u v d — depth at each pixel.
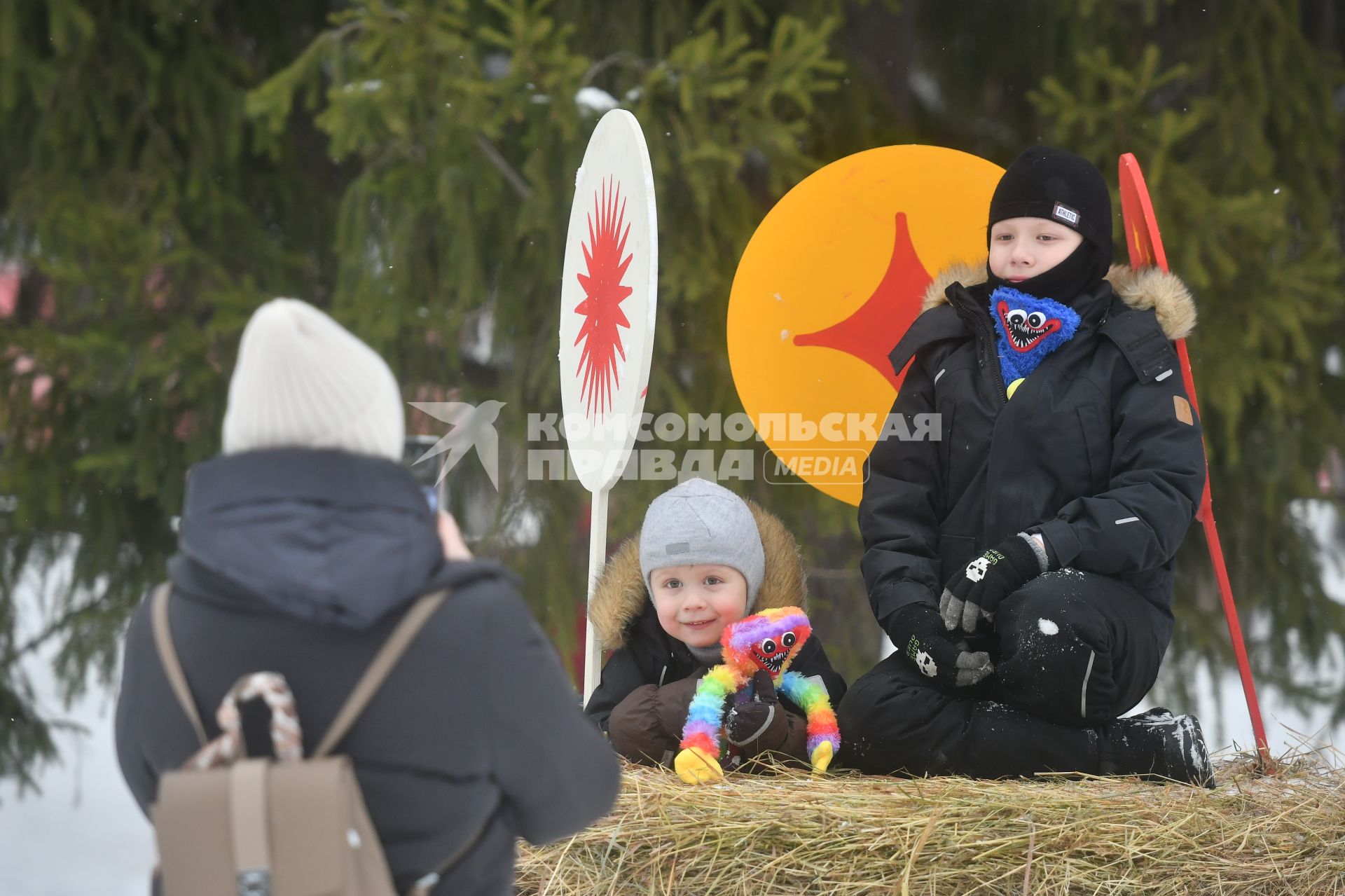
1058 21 11.56
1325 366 11.75
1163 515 4.75
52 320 12.47
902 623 4.93
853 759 5.07
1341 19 12.38
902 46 12.62
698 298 10.09
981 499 5.16
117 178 11.44
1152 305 5.23
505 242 11.01
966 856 4.10
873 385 6.73
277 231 12.48
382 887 2.65
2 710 12.30
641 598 5.64
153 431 11.24
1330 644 11.95
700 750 4.86
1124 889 4.07
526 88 10.01
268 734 2.75
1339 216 12.11
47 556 12.21
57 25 10.49
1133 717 4.96
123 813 14.12
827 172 6.70
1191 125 9.86
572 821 3.06
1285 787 4.86
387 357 10.79
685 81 9.80
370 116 9.80
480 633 2.81
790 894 4.07
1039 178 5.17
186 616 2.82
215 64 11.79
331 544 2.70
